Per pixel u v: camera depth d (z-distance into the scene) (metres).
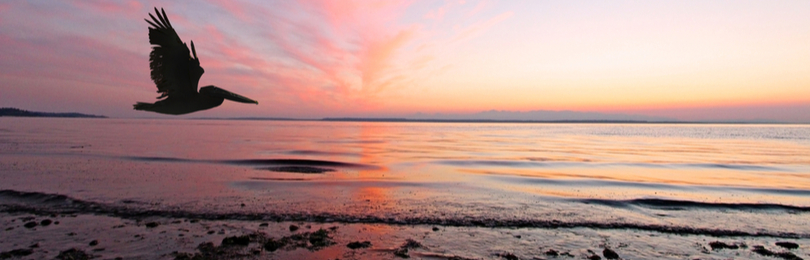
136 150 40.59
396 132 125.00
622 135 111.31
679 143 71.75
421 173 26.02
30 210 14.67
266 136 84.31
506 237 12.45
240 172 25.08
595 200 17.56
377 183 21.38
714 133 140.12
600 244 11.93
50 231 12.27
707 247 11.76
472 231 13.00
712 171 28.95
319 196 17.78
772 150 53.88
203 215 14.34
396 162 32.72
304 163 30.67
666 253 11.27
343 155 38.88
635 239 12.42
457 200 17.36
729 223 14.19
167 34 5.46
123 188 18.91
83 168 25.53
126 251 10.71
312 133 107.94
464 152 44.69
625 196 18.50
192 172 24.62
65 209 14.90
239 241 11.39
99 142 52.34
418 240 12.01
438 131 140.25
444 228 13.30
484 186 20.94
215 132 105.31
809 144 70.75
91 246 11.05
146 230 12.52
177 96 5.42
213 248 10.93
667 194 19.17
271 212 14.85
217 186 19.83
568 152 46.38
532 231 13.09
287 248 11.09
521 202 17.12
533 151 47.41
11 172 23.34
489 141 72.12
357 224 13.57
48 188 18.56
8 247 10.88
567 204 16.83
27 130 91.06
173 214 14.42
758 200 17.83
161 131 105.69
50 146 43.34
